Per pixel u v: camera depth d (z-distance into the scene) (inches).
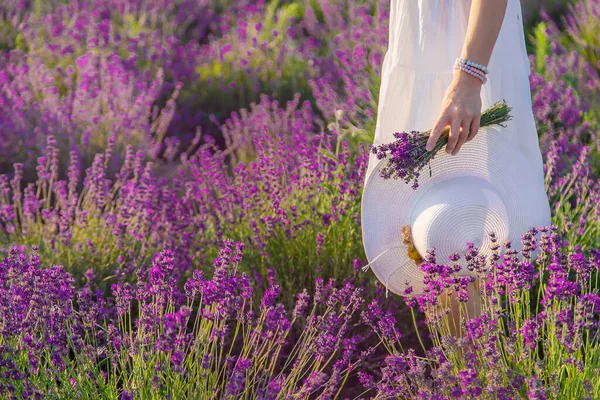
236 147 282.4
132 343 124.6
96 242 199.8
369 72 293.3
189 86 362.0
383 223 138.3
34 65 325.1
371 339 171.2
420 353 165.9
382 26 319.0
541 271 128.9
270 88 354.0
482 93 141.6
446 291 139.1
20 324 125.3
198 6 454.6
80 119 292.0
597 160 219.3
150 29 417.1
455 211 129.2
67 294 133.2
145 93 318.3
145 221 195.3
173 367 120.6
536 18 399.5
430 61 142.2
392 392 122.8
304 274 184.4
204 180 207.9
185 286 133.3
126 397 114.6
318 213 183.8
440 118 125.0
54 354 124.1
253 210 195.2
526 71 145.0
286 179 212.2
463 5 140.3
